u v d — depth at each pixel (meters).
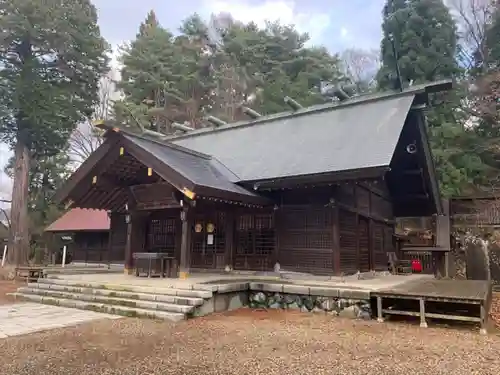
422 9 22.02
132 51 28.11
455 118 21.55
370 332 6.19
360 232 11.47
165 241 12.25
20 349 4.98
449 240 13.77
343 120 12.35
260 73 29.17
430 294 6.72
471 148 19.47
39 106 17.73
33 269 13.78
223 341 5.46
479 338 5.84
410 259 15.33
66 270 14.10
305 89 26.75
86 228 18.31
